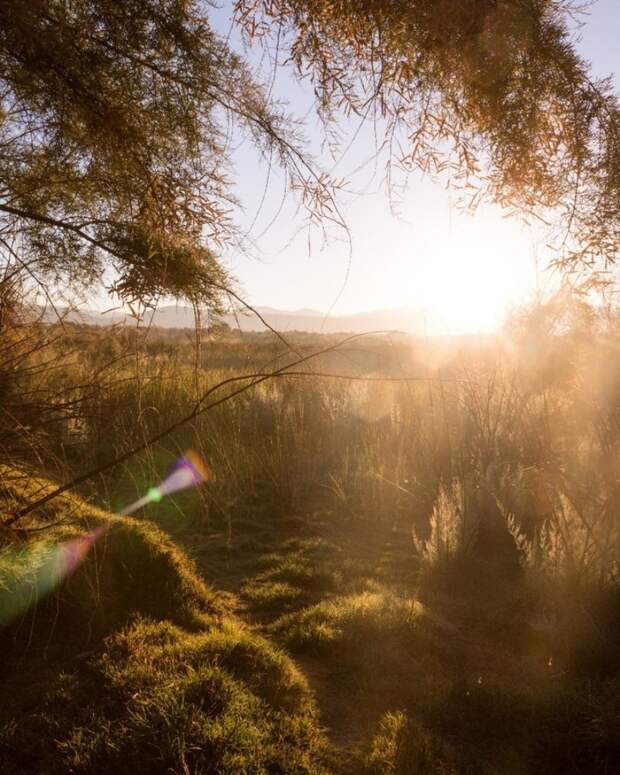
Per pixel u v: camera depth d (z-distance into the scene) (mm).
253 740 2980
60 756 2877
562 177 3381
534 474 6273
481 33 3104
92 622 3996
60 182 3795
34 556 4070
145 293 3521
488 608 5109
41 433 3746
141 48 3391
